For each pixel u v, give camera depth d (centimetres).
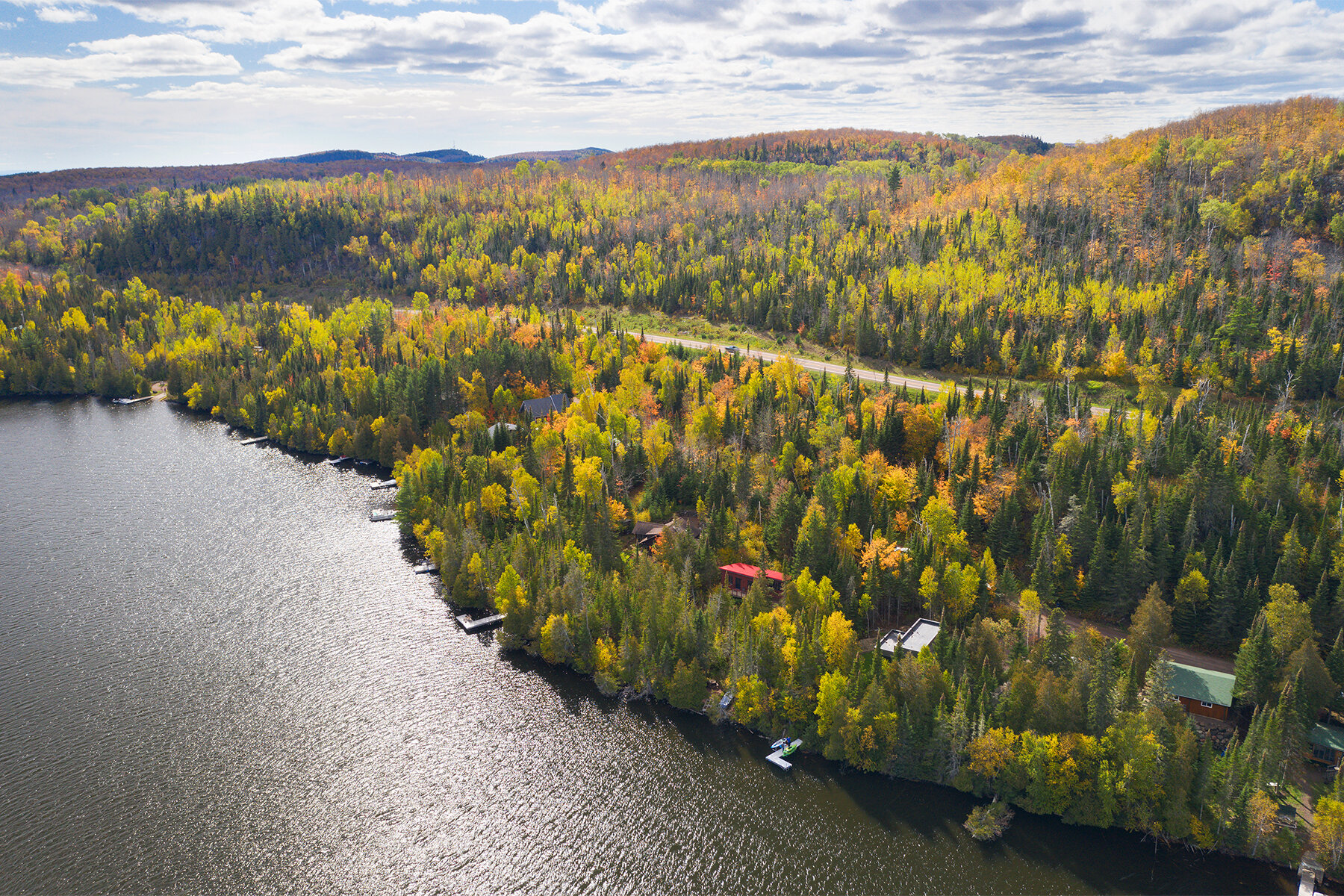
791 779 10781
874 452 16950
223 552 17600
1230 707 11069
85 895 9050
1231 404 19650
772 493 16125
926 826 9950
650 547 15762
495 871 9475
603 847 9750
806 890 9088
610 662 12731
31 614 15000
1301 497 14325
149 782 10800
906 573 13438
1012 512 14488
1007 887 9050
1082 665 10350
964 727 10412
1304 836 9319
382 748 11469
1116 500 14512
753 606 12662
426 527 17162
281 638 14175
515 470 17375
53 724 11931
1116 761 9769
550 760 11200
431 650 13825
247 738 11656
